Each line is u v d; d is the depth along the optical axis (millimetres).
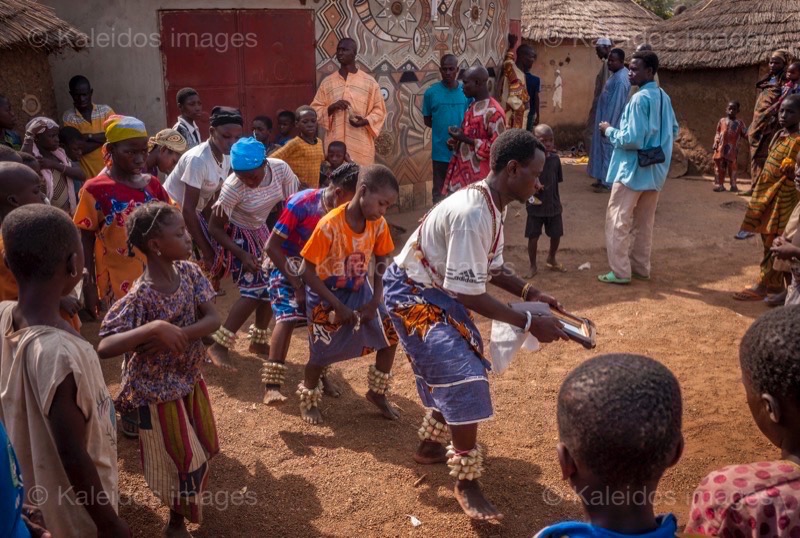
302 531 3578
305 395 4539
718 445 4375
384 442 4387
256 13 8797
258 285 5098
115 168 4629
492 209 3365
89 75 8555
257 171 4754
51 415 2525
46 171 6453
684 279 7523
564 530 1729
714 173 12906
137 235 3133
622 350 5727
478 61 10562
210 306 3365
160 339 2986
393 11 9453
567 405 1752
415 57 9781
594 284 7352
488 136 7609
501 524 3631
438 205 3533
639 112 6711
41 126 6422
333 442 4379
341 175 4258
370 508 3758
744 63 12297
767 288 6848
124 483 3939
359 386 5129
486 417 3479
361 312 4246
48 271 2574
